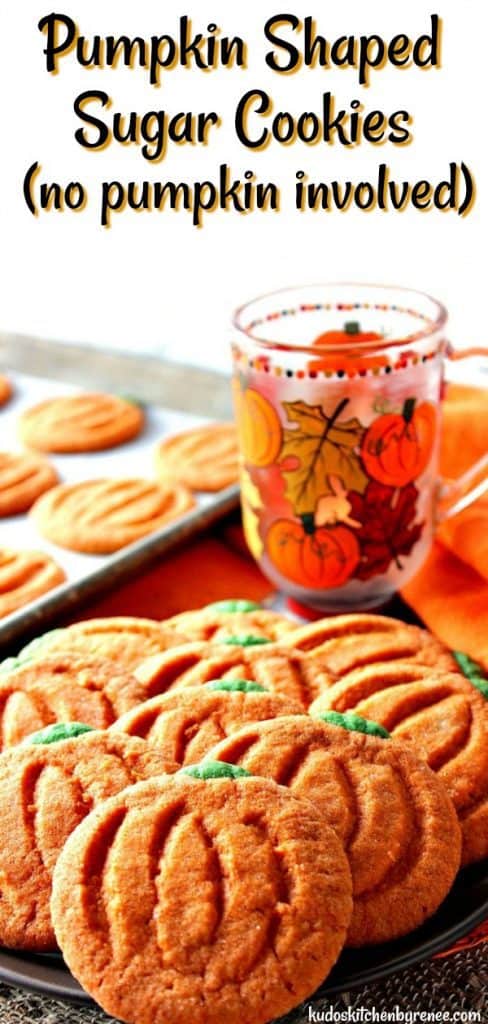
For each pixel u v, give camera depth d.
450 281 1.09
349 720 0.64
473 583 0.74
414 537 0.73
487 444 0.78
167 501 0.85
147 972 0.57
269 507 0.73
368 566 0.73
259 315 0.74
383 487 0.71
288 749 0.62
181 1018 0.57
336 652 0.69
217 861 0.59
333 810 0.61
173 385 0.99
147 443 0.91
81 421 0.92
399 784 0.62
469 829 0.62
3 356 1.05
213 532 0.82
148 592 0.78
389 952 0.59
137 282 1.22
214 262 1.18
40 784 0.62
